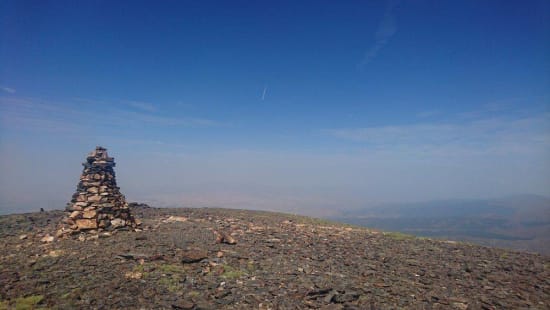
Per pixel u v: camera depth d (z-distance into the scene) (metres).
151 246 19.78
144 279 14.52
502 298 14.32
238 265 17.33
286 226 31.27
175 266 16.39
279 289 14.34
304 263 18.47
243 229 27.80
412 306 13.17
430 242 26.75
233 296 13.43
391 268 18.44
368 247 23.72
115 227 23.39
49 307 11.48
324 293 14.13
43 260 16.62
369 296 13.95
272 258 19.09
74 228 22.19
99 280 14.04
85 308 11.57
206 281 14.85
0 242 20.97
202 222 30.27
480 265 19.72
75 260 16.72
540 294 14.96
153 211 37.19
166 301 12.58
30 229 26.05
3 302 11.66
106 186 24.55
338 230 31.09
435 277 17.12
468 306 13.34
